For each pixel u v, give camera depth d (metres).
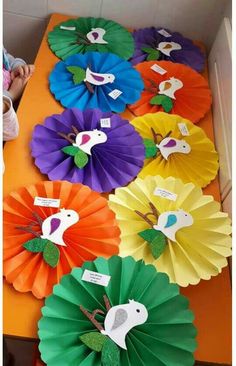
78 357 0.60
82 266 0.68
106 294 0.65
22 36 1.42
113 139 0.90
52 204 0.77
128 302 0.65
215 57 1.20
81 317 0.63
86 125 0.93
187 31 1.36
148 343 0.62
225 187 0.88
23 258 0.69
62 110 1.00
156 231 0.75
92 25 1.25
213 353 0.67
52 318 0.62
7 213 0.75
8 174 0.85
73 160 0.86
